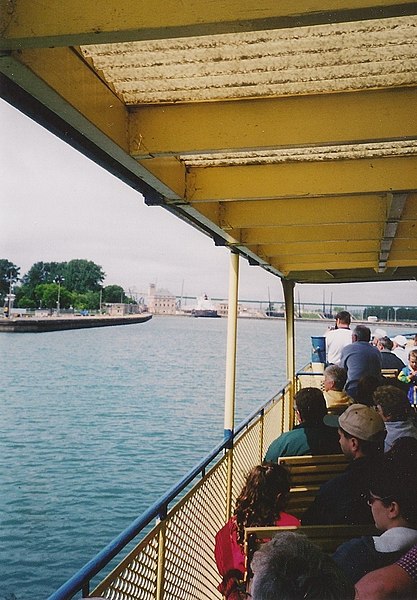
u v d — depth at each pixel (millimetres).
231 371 5543
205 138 2936
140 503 26688
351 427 3410
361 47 2361
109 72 2586
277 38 2293
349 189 3857
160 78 2654
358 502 3059
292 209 4840
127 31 1773
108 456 34688
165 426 43375
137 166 3123
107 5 1788
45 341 115812
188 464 33250
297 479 4066
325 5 1667
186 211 4234
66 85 2244
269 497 3045
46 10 1817
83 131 2607
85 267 192500
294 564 1500
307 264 8000
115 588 2455
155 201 3857
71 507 25766
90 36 1800
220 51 2396
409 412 4219
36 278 180375
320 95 2883
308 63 2521
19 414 47625
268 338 151625
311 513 3215
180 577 3371
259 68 2566
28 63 1980
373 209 4746
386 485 2209
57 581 18969
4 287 139125
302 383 10992
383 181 3816
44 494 27359
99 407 51312
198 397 57438
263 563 1534
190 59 2477
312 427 4293
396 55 2426
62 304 179125
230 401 5426
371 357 6566
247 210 4871
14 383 65000
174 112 2955
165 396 57844
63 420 45375
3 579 19016
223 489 4695
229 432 5000
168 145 2953
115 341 124812
